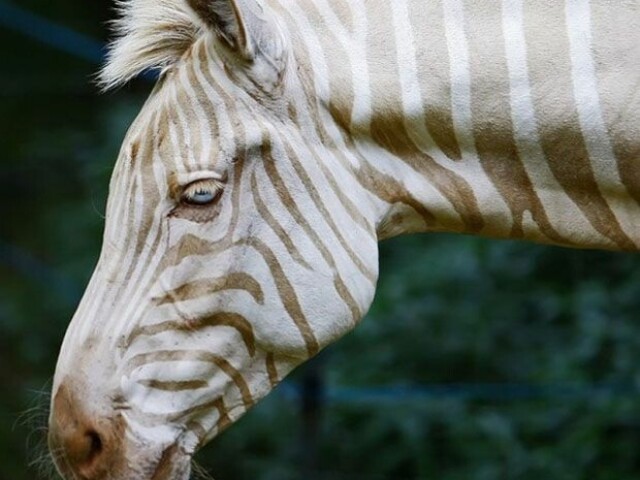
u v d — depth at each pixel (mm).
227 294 6855
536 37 7125
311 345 7000
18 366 17656
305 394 12750
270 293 6902
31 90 21297
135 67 7145
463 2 7199
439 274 14852
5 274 19172
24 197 19891
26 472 16438
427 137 7215
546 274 14680
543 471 13117
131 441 6812
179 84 6957
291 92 6945
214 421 7016
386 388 14078
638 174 7125
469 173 7262
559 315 14258
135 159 6941
